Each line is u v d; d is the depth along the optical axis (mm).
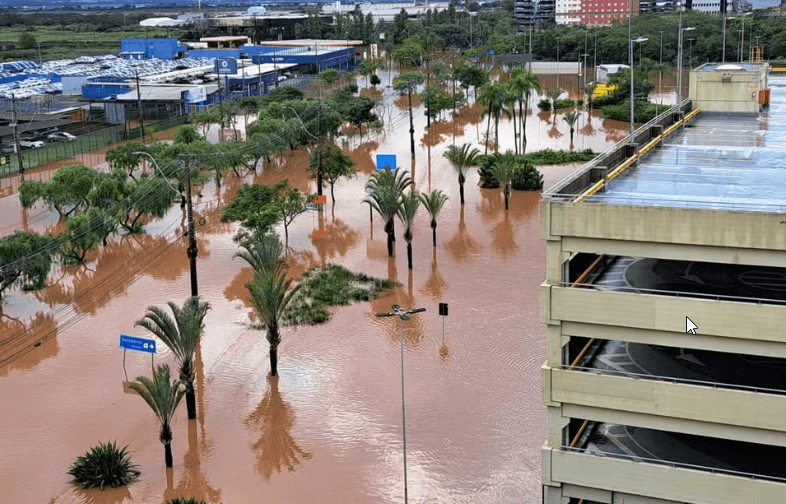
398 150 141500
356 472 52094
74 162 139625
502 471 51750
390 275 84625
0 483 51500
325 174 113062
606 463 38125
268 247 74062
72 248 90000
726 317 35812
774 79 88125
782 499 35719
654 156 52094
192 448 55156
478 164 125625
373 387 62094
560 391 38625
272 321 63062
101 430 57594
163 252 94125
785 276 43062
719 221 35344
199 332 58531
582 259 43594
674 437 41656
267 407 59938
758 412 35781
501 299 77562
